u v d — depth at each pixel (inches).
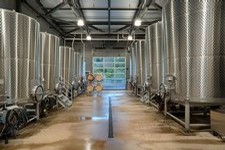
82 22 324.2
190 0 156.5
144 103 316.5
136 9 329.4
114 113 239.3
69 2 254.8
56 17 381.1
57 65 262.5
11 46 152.6
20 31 158.1
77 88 446.3
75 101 355.6
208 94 153.1
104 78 640.4
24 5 276.7
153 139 140.6
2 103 143.1
